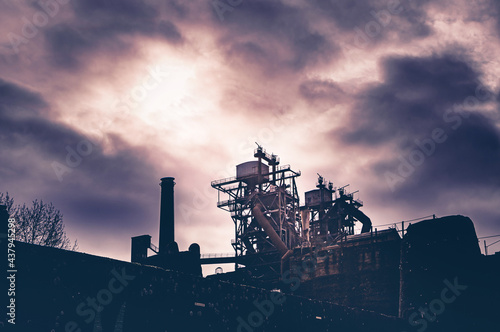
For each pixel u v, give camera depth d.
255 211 65.81
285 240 66.19
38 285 23.72
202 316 29.19
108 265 26.19
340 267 50.97
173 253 53.81
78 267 25.11
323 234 68.81
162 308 27.64
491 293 42.28
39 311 23.48
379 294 48.47
